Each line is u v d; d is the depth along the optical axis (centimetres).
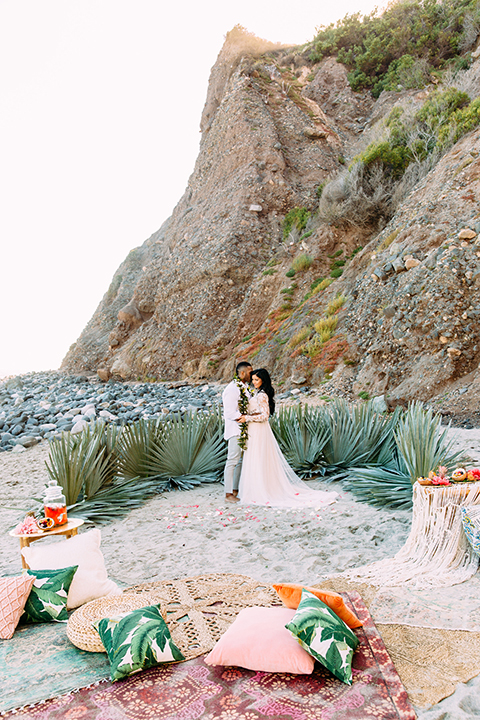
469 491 392
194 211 2836
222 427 774
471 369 1073
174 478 724
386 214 1770
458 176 1386
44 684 253
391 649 272
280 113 2909
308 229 2192
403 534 465
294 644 261
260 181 2531
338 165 2720
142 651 261
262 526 520
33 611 330
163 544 483
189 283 2438
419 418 606
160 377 2375
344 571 389
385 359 1246
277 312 1912
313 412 814
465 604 316
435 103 1794
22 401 1831
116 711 228
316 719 215
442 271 1180
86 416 1312
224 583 376
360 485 620
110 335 3028
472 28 2698
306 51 3528
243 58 3128
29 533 390
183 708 228
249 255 2347
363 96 3167
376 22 3269
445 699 228
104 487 662
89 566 366
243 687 243
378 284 1381
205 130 3331
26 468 895
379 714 216
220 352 2119
